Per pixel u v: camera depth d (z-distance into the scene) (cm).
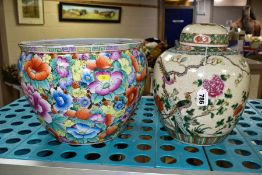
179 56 55
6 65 231
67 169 48
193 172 47
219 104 52
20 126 67
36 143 58
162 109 58
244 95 55
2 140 59
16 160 50
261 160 51
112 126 55
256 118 74
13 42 236
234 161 51
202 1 486
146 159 52
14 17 233
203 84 52
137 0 380
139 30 396
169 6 461
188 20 479
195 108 53
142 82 57
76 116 51
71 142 57
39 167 48
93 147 57
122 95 52
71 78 48
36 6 246
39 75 49
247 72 55
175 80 54
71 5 279
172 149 56
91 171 47
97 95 49
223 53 55
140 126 68
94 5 307
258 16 507
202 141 57
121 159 52
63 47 48
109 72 49
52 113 51
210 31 55
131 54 53
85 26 304
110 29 340
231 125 56
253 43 229
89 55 48
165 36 471
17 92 254
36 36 253
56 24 270
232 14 502
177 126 57
